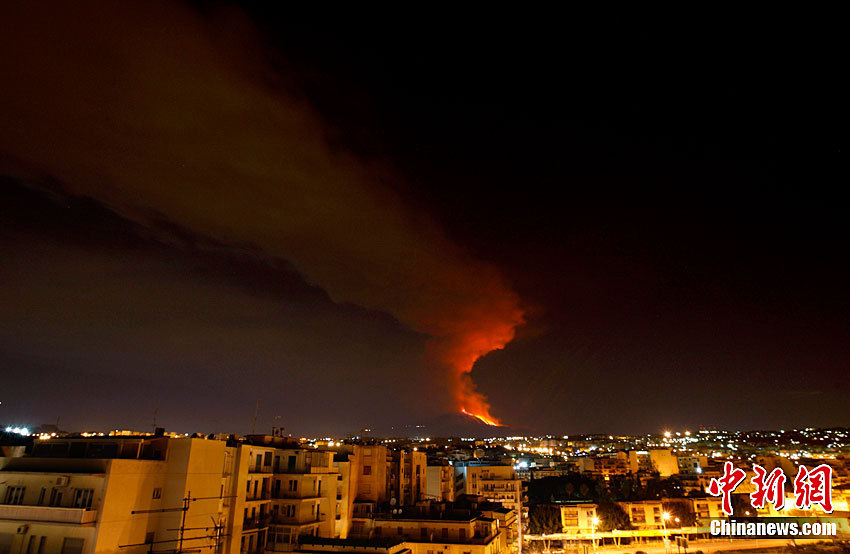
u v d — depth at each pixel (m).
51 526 35.06
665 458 186.12
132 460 38.12
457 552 64.06
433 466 103.31
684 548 100.00
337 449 76.44
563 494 138.00
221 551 46.00
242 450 50.59
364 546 54.50
